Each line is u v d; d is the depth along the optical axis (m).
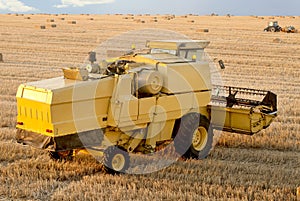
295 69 27.11
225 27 60.53
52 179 8.97
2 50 32.78
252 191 8.53
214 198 8.15
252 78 23.58
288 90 20.45
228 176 9.41
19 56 29.91
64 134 8.63
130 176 9.28
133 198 8.14
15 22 65.62
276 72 25.86
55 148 8.61
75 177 9.26
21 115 8.99
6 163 10.02
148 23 65.94
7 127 13.09
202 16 110.50
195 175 9.38
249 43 40.31
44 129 8.64
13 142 11.37
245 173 9.66
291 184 9.05
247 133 11.02
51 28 54.12
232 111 11.01
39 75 22.47
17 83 20.05
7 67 25.05
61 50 33.16
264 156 10.80
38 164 9.76
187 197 8.11
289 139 12.47
